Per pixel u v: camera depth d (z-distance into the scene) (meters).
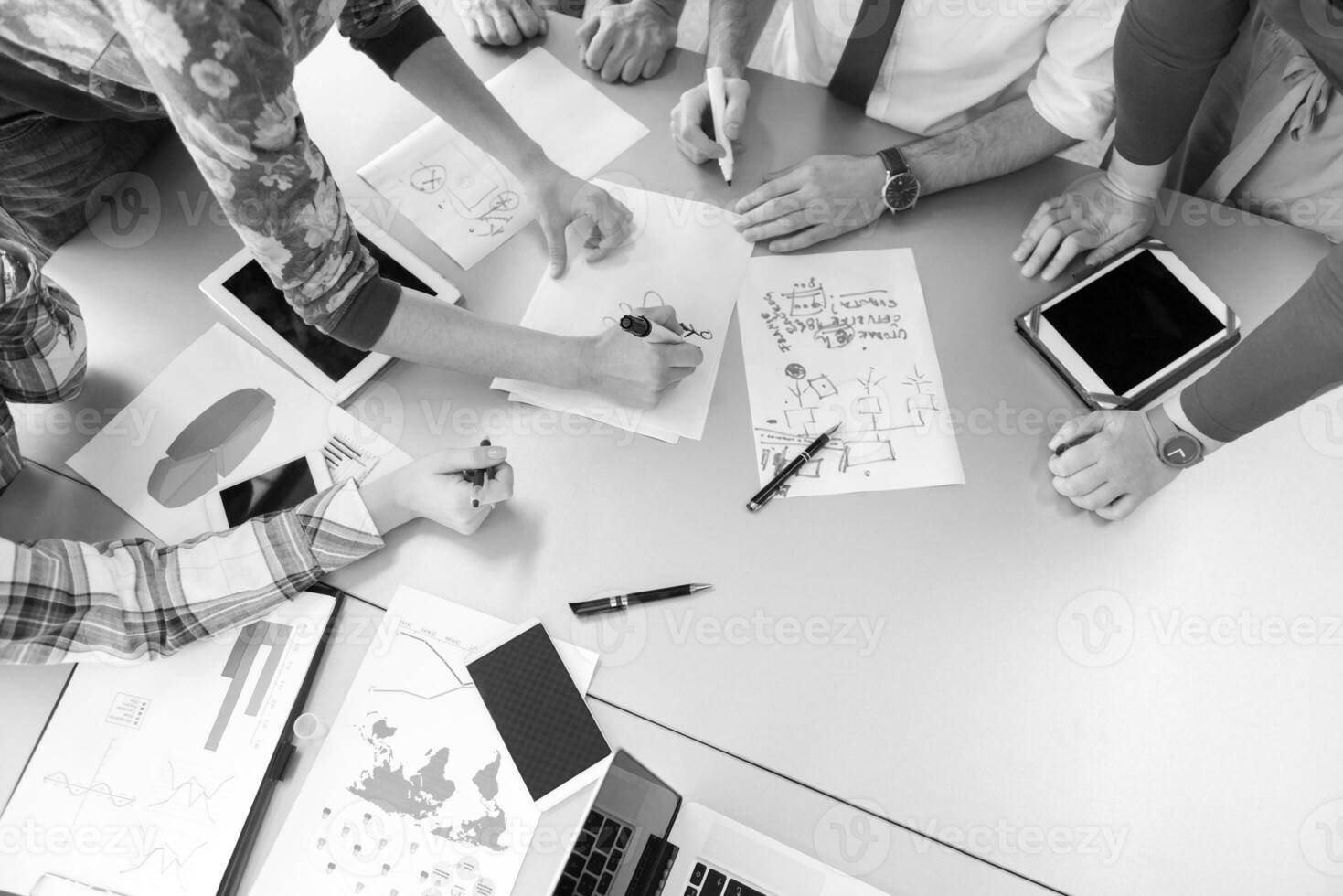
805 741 0.85
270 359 1.00
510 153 1.06
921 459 0.95
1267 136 1.05
